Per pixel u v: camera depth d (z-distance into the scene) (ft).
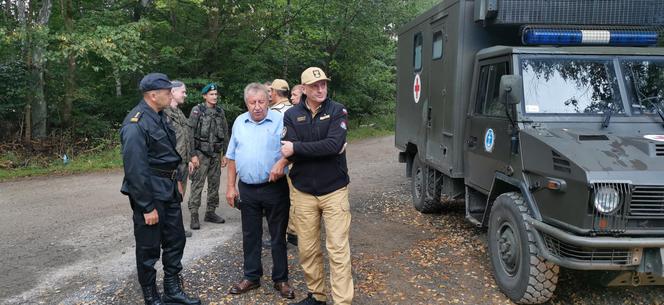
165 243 14.21
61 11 49.11
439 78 21.43
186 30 57.41
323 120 12.88
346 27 70.08
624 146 13.34
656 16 17.74
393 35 86.28
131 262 18.33
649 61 16.17
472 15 18.97
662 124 15.12
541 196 13.85
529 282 13.78
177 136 19.52
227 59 60.03
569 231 12.74
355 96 84.33
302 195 13.32
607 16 17.56
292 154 12.80
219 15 56.80
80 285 16.16
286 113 13.33
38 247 20.24
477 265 17.43
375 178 36.22
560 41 16.76
